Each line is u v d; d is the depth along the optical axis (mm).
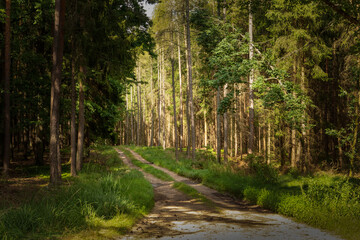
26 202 7566
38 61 16656
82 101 17109
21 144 32812
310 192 9023
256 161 16234
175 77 46469
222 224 7066
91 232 6023
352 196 8469
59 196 8320
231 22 21125
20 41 17234
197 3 25891
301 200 8625
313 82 20609
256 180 13781
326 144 21484
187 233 6137
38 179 13695
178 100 47938
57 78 12727
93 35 14672
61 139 32312
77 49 14703
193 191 13031
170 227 6793
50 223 6176
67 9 14719
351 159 14484
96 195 8344
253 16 18797
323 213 7262
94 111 19500
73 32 14336
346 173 16203
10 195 9242
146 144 71500
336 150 20625
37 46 18859
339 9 9500
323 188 9219
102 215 7328
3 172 14156
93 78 18703
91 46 14852
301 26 17172
